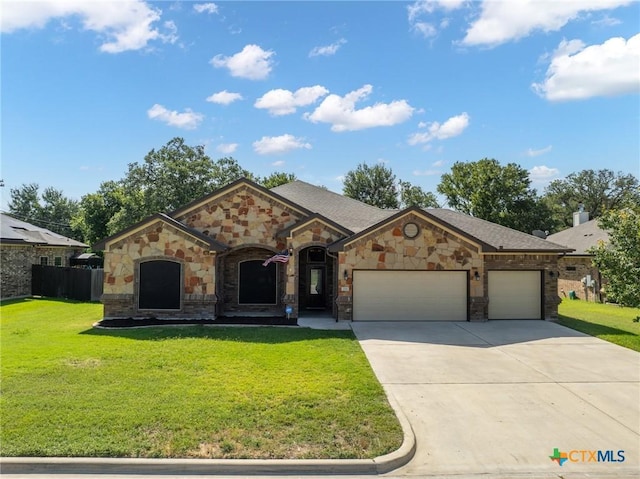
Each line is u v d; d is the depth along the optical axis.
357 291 17.23
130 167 42.06
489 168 51.66
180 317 16.97
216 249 17.05
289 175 54.69
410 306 17.30
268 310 19.22
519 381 9.41
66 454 5.72
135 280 17.06
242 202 18.48
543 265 17.67
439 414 7.52
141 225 17.05
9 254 25.02
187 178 42.19
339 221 19.33
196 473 5.58
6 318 17.52
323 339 13.23
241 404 7.50
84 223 49.75
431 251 17.28
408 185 59.38
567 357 11.53
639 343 13.20
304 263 20.48
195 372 9.44
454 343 13.16
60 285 25.33
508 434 6.78
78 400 7.55
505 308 17.75
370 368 10.12
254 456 5.81
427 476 5.61
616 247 14.77
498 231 19.39
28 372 9.21
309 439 6.31
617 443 6.52
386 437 6.42
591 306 24.08
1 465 5.53
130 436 6.22
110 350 11.37
